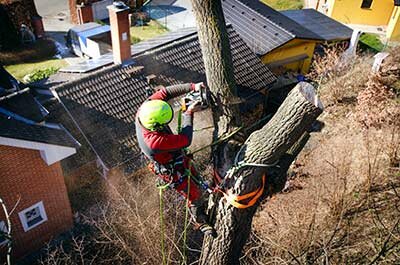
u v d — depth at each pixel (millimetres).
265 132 3568
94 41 21250
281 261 6586
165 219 9406
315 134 13266
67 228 11203
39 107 10086
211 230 4266
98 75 12250
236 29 17672
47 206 10438
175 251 8562
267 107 16516
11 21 22062
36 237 10656
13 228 10023
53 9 27797
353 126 12570
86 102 11688
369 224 7922
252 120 15000
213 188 4098
